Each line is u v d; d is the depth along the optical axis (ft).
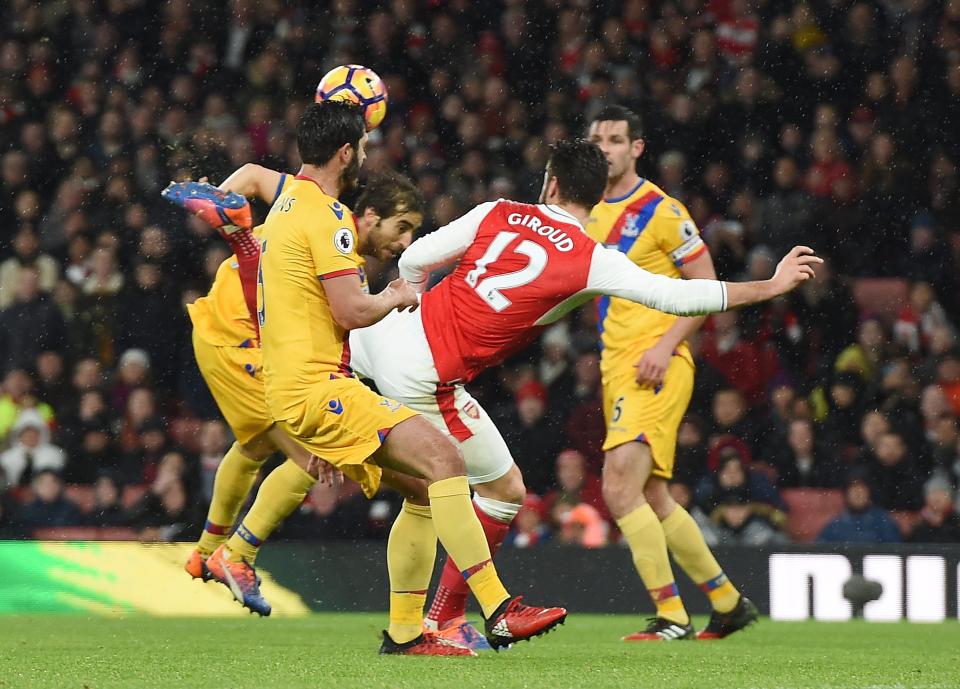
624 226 55.57
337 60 117.91
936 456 89.35
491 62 117.60
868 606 69.82
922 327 100.99
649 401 54.39
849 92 113.39
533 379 92.27
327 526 83.76
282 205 37.76
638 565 53.88
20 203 110.93
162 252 105.40
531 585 70.54
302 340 36.96
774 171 109.50
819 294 100.27
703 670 36.14
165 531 87.45
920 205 108.06
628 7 117.70
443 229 40.14
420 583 39.60
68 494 89.61
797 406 91.45
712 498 82.53
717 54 115.24
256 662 36.65
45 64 118.32
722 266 104.22
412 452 36.11
